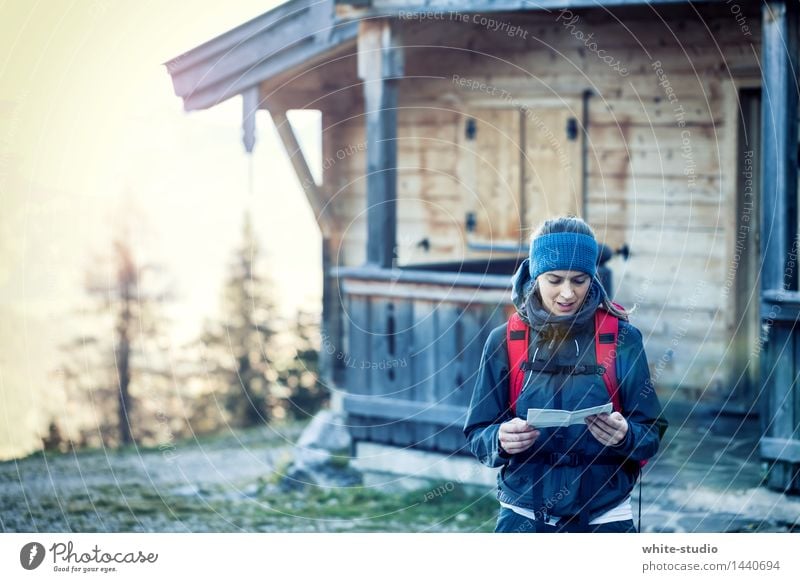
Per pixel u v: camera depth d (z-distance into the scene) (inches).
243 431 467.5
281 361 626.2
